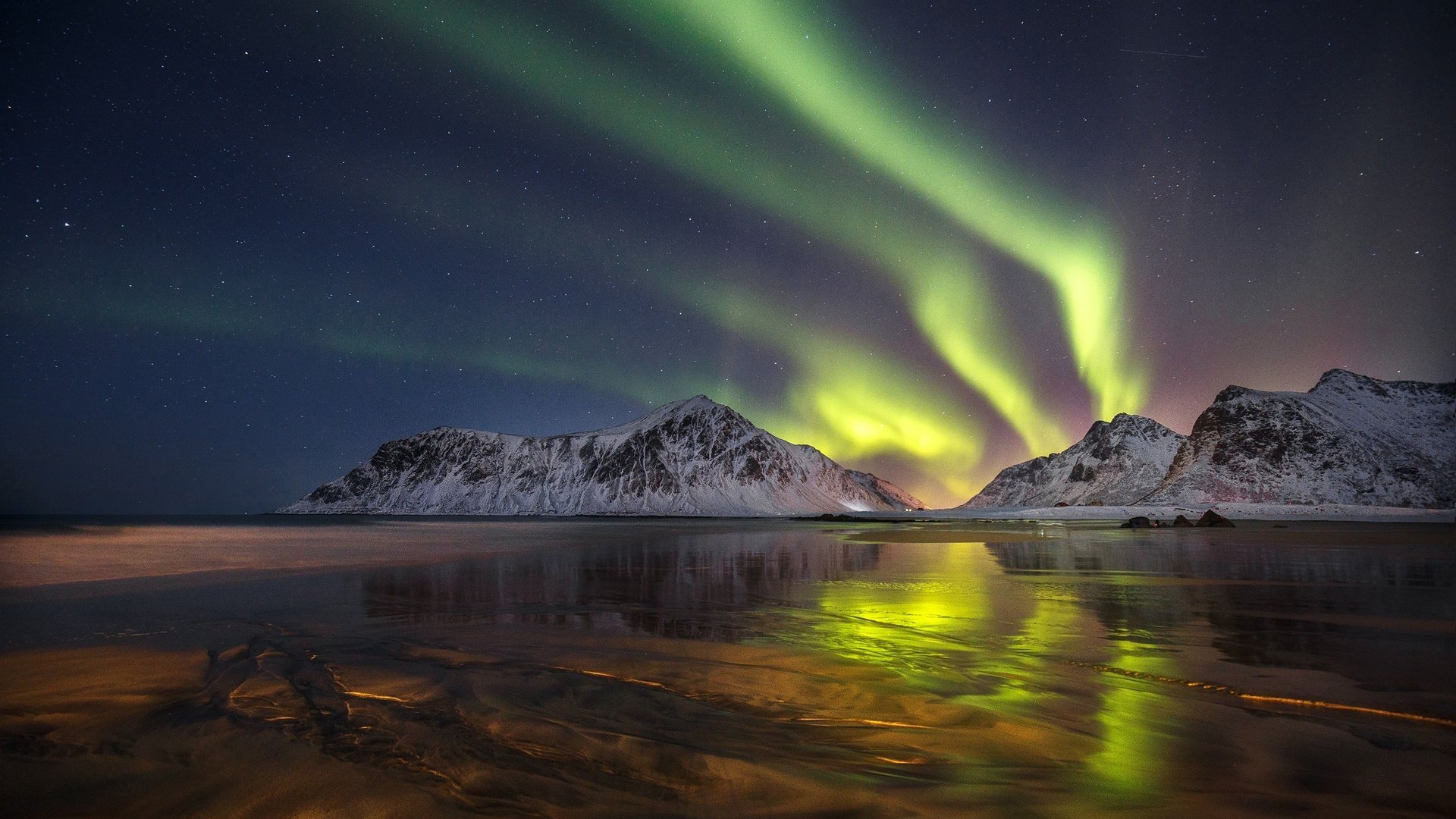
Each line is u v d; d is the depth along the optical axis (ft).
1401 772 18.99
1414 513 326.03
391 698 26.25
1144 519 226.38
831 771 19.20
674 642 37.47
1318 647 35.37
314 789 18.01
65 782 18.49
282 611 48.75
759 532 226.99
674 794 17.72
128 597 55.83
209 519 435.53
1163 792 17.74
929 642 37.04
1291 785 18.20
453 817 16.38
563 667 31.53
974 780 18.63
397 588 62.69
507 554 109.81
